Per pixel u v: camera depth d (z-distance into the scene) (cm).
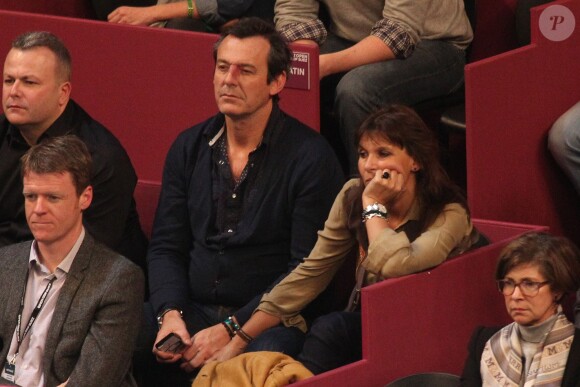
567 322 1016
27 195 1048
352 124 1391
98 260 1065
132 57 1420
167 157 1260
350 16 1469
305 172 1201
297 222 1202
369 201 1112
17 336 1071
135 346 1161
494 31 1573
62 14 1656
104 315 1050
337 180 1214
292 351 1152
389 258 1088
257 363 1085
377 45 1402
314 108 1363
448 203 1118
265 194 1210
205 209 1229
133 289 1059
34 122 1227
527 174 1359
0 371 1074
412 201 1121
